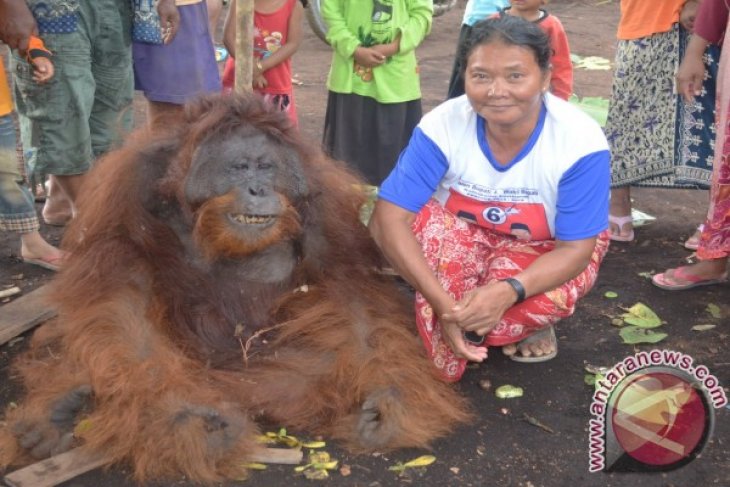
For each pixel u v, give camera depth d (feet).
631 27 14.19
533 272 9.34
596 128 9.27
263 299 10.27
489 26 8.54
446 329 9.53
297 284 10.48
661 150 14.39
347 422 9.25
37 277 13.57
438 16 34.81
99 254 9.70
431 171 9.63
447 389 10.16
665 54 13.93
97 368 8.74
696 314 12.53
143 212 9.87
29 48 12.12
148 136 10.34
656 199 17.53
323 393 9.56
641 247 15.08
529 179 9.46
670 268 14.12
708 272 13.23
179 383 8.82
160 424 8.39
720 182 12.16
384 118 16.12
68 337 9.43
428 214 10.30
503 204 9.76
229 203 9.13
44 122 13.06
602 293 13.20
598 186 9.30
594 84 27.07
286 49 16.63
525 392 10.44
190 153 9.45
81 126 13.23
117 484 8.48
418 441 9.03
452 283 10.11
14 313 11.76
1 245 14.78
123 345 9.02
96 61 13.61
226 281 10.13
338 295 10.32
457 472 8.85
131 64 14.28
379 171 16.47
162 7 14.39
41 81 12.37
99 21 13.24
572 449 9.30
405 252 9.57
